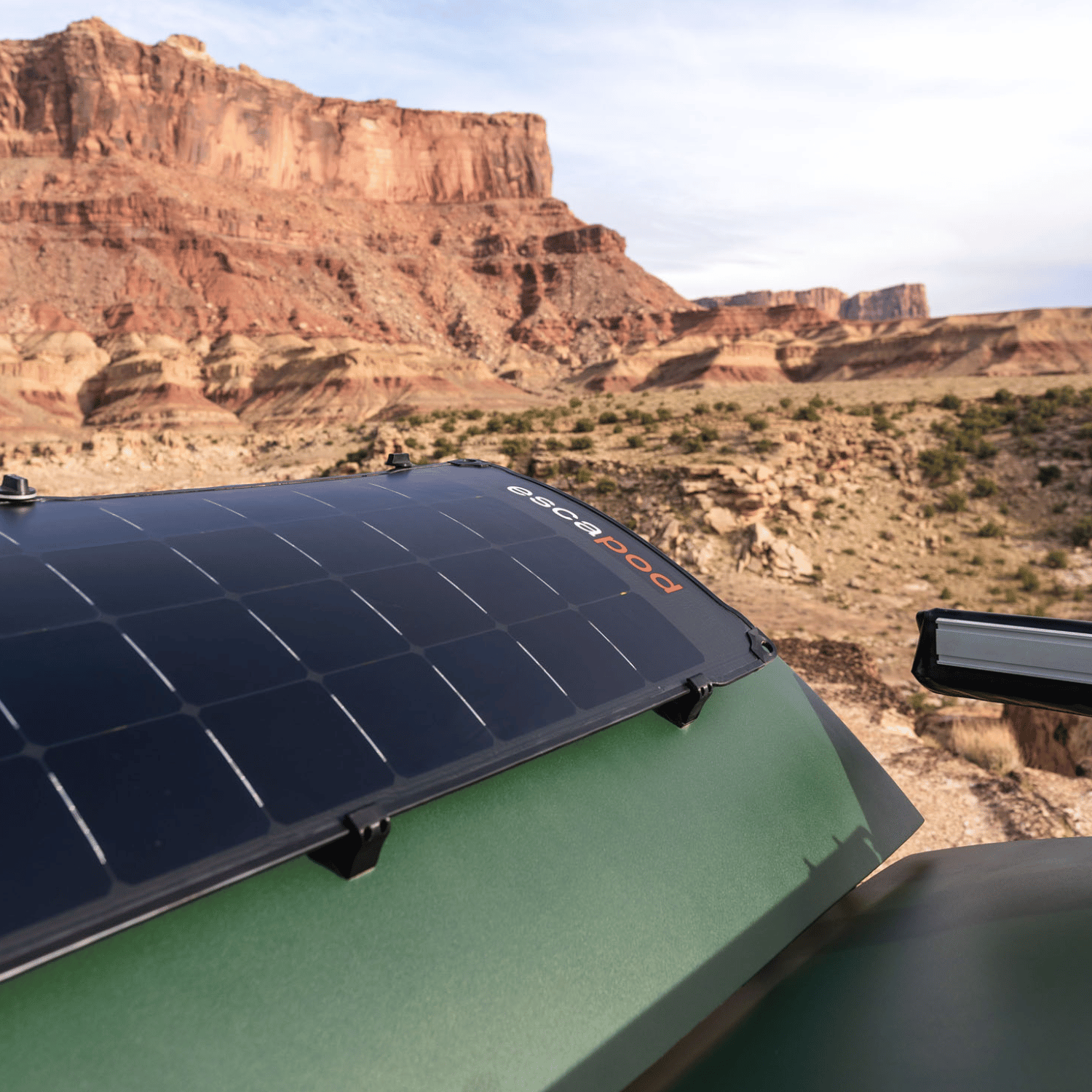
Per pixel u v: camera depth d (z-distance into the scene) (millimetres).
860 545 48188
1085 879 5551
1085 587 42188
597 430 71750
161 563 6457
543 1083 4422
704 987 5320
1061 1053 3838
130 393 195500
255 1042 3928
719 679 7352
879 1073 4211
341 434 128750
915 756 18469
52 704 4672
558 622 7285
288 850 4355
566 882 5367
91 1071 3576
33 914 3680
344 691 5578
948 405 71000
